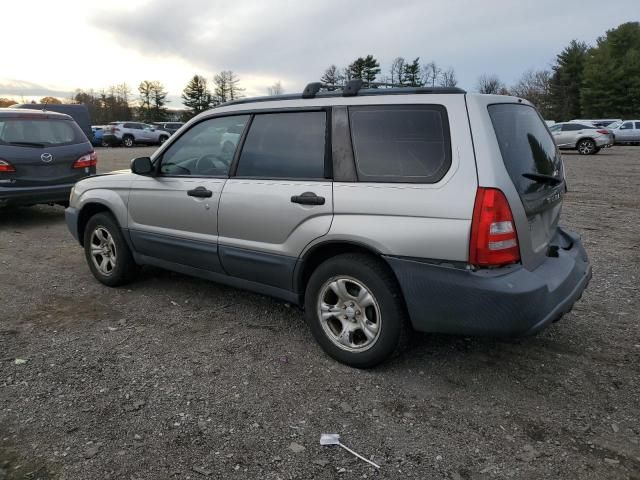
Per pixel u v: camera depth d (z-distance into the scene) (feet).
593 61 194.39
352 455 8.52
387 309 10.41
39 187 25.59
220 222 13.01
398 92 10.77
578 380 10.77
